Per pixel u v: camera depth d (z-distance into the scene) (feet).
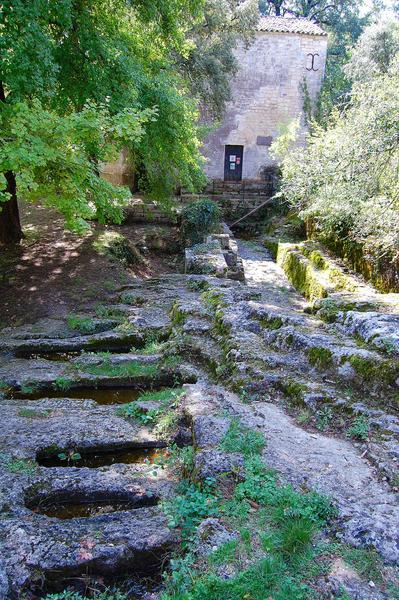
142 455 14.14
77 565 9.09
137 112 22.62
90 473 12.48
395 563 8.42
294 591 7.82
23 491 11.55
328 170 28.94
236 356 17.98
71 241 39.11
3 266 34.06
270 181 71.15
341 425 13.48
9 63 20.29
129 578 9.28
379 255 29.94
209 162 71.97
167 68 39.99
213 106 60.39
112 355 21.63
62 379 19.13
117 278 33.45
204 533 9.16
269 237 56.59
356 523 9.09
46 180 22.22
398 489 10.35
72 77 27.32
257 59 69.26
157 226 51.21
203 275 33.37
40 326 25.86
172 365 19.99
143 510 10.85
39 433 14.44
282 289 39.40
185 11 35.40
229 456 11.35
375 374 14.53
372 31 59.88
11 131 18.49
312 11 103.04
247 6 56.80
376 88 27.55
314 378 16.02
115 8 29.71
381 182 27.73
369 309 19.66
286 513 9.37
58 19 24.09
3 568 8.84
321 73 70.08
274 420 13.75
